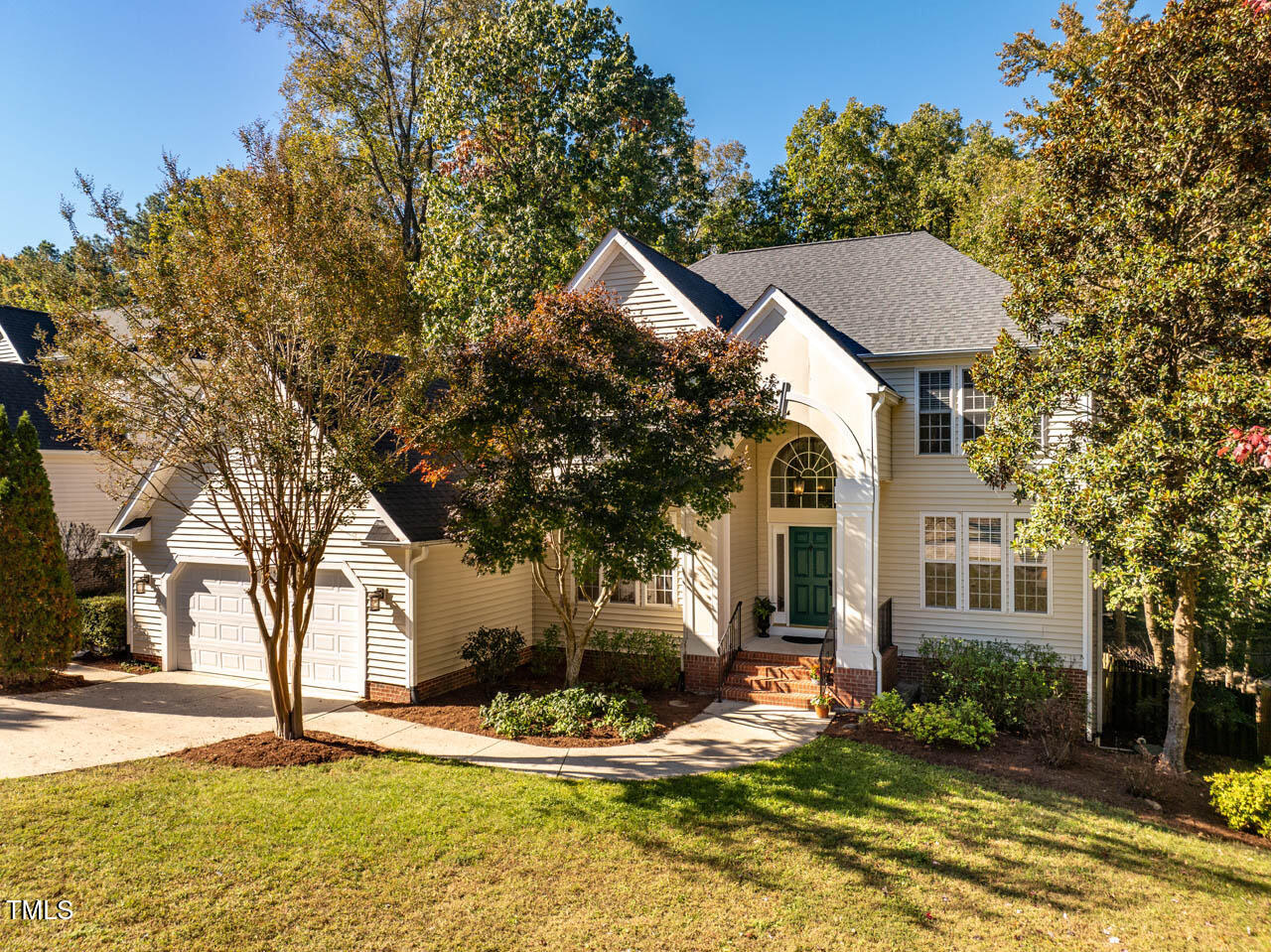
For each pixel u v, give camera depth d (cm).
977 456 1376
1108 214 1266
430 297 2447
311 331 1112
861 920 783
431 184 2480
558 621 1858
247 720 1370
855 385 1527
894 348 1714
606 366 1234
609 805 1028
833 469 1822
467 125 2428
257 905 762
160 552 1795
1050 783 1198
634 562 1342
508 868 859
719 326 1675
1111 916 815
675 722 1421
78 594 2369
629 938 738
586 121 2342
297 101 3206
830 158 3978
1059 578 1592
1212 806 1191
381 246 1252
